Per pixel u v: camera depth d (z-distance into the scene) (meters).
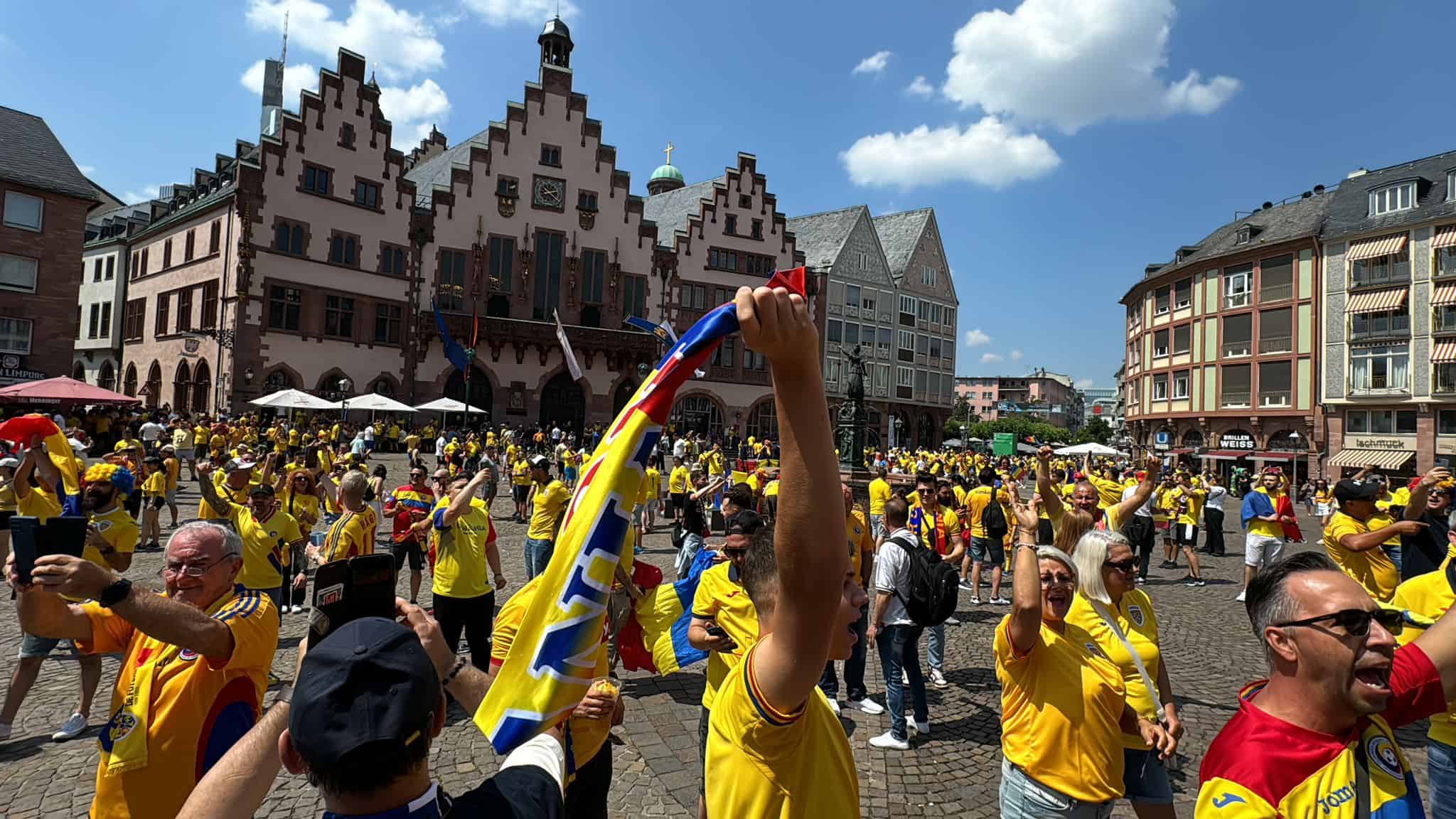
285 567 7.32
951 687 7.14
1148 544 13.00
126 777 2.65
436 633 2.12
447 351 35.16
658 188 68.06
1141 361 55.34
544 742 1.91
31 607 2.58
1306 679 2.00
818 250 56.97
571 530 1.63
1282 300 44.16
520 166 42.09
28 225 32.88
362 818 1.43
